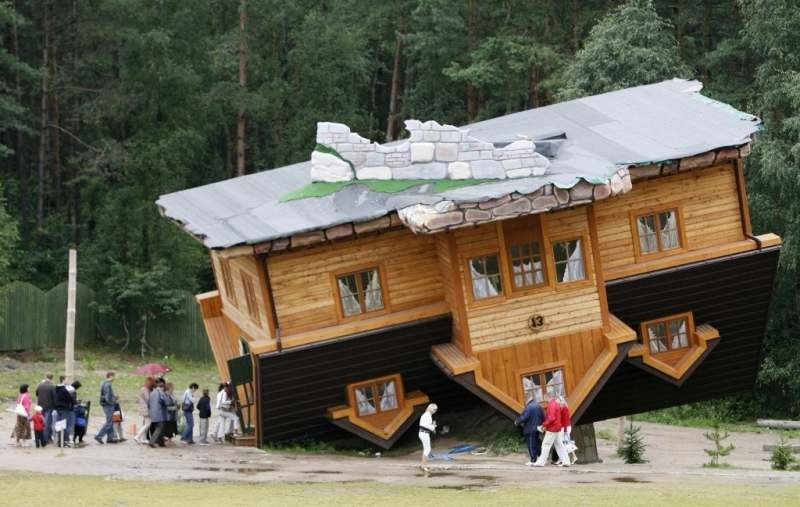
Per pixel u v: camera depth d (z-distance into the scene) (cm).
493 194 4203
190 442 4722
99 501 3216
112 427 4647
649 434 6147
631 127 4838
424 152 4481
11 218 7906
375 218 4344
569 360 4453
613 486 3591
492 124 5112
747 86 7556
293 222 4378
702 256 4616
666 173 4566
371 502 3244
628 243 4616
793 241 6706
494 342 4403
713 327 4769
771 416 7094
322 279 4447
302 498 3312
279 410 4500
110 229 8350
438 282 4534
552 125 4981
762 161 6594
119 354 7912
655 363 4641
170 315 8062
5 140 9494
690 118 4841
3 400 5841
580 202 4266
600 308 4472
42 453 4281
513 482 3728
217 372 7669
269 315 4419
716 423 6606
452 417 4934
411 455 4631
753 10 7100
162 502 3203
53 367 7200
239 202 4681
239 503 3197
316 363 4431
